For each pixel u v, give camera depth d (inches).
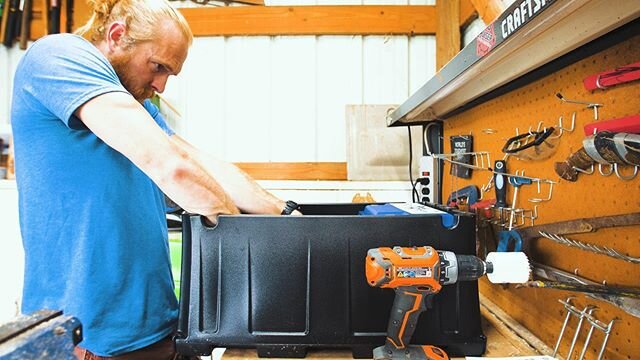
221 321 29.2
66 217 31.9
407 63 84.1
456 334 29.1
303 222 29.2
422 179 57.2
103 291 32.6
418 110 48.3
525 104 34.7
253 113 84.7
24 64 31.5
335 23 82.6
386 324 28.9
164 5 34.6
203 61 84.3
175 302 39.2
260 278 29.2
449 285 29.3
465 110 47.5
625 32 23.0
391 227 29.2
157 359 35.8
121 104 27.5
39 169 31.7
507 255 26.1
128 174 34.0
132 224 34.1
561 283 25.6
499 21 24.3
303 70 84.4
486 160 42.3
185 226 30.0
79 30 35.7
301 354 29.0
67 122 28.5
